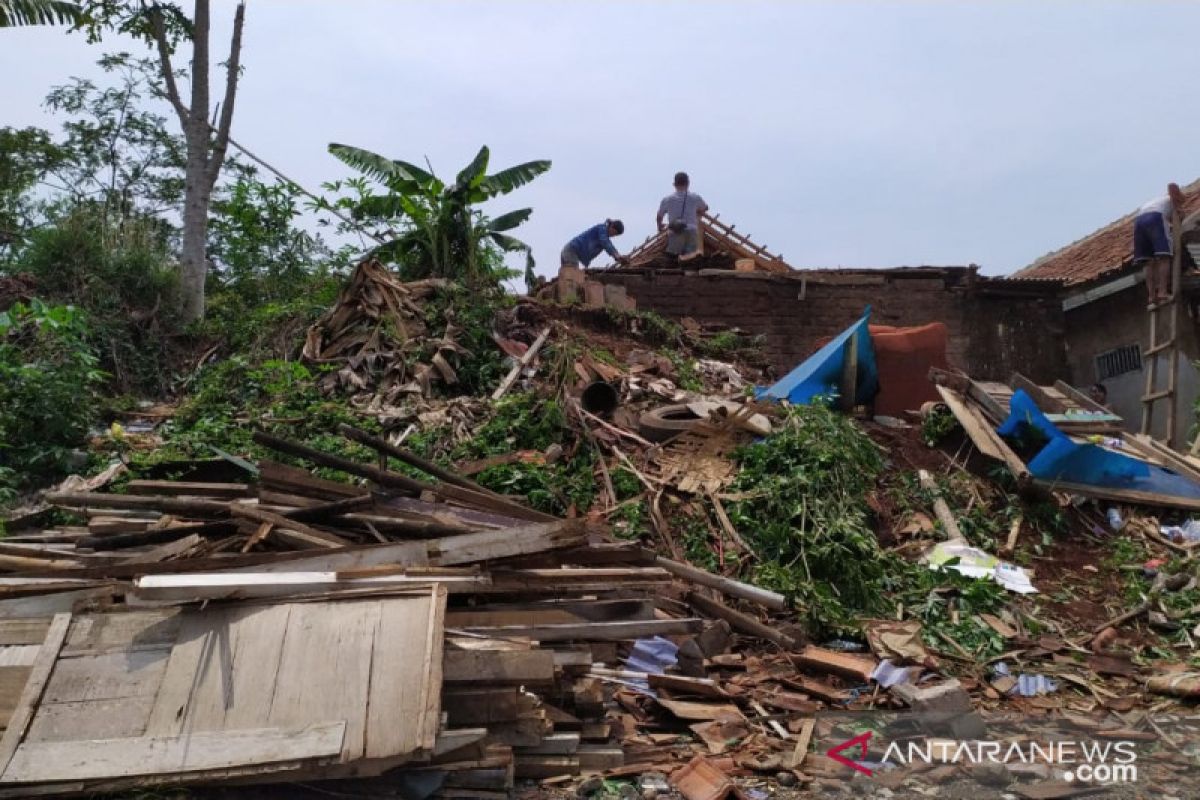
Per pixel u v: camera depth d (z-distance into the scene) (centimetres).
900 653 649
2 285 1391
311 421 1050
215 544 553
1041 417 973
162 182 2228
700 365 1312
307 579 466
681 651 586
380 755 392
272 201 1773
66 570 511
